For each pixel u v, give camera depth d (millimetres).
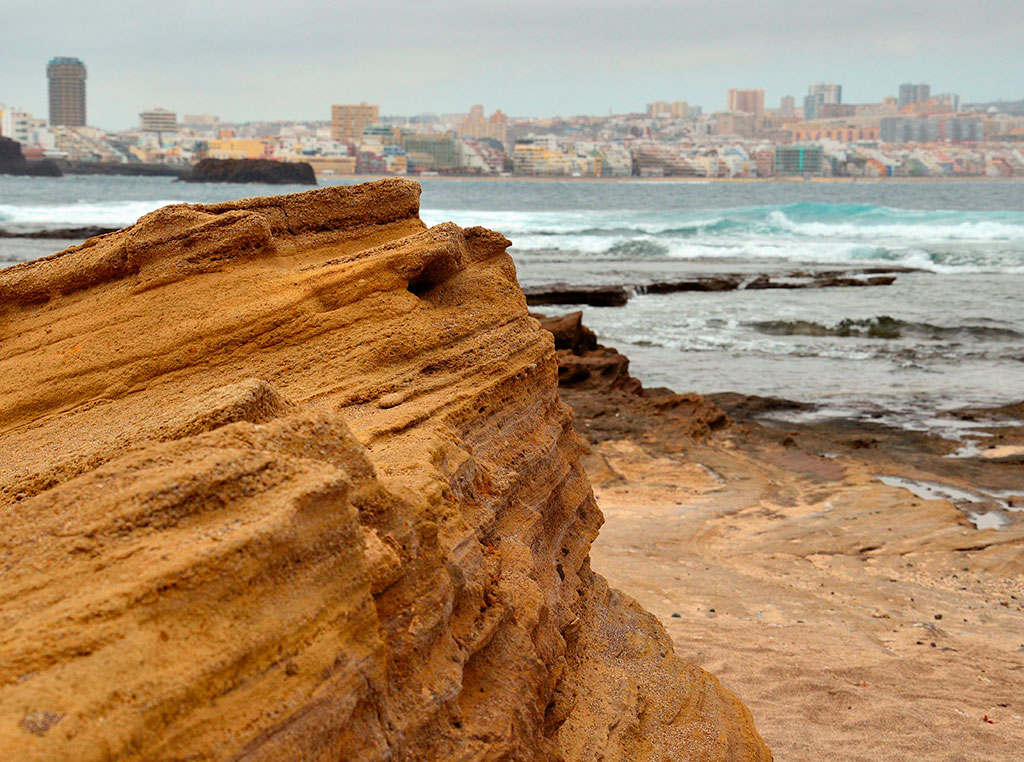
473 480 6211
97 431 6551
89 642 3229
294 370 7074
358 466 4520
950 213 76750
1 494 5188
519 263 49688
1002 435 20859
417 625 4523
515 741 4969
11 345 7605
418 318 7500
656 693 7312
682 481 17656
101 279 7875
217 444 4129
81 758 2953
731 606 11852
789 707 9031
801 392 25109
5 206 80000
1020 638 11305
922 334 32969
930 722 8820
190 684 3322
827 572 13508
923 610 12141
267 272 7637
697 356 29766
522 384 7734
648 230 66625
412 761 4320
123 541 3701
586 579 8352
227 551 3572
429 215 78875
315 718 3691
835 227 67188
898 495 16734
